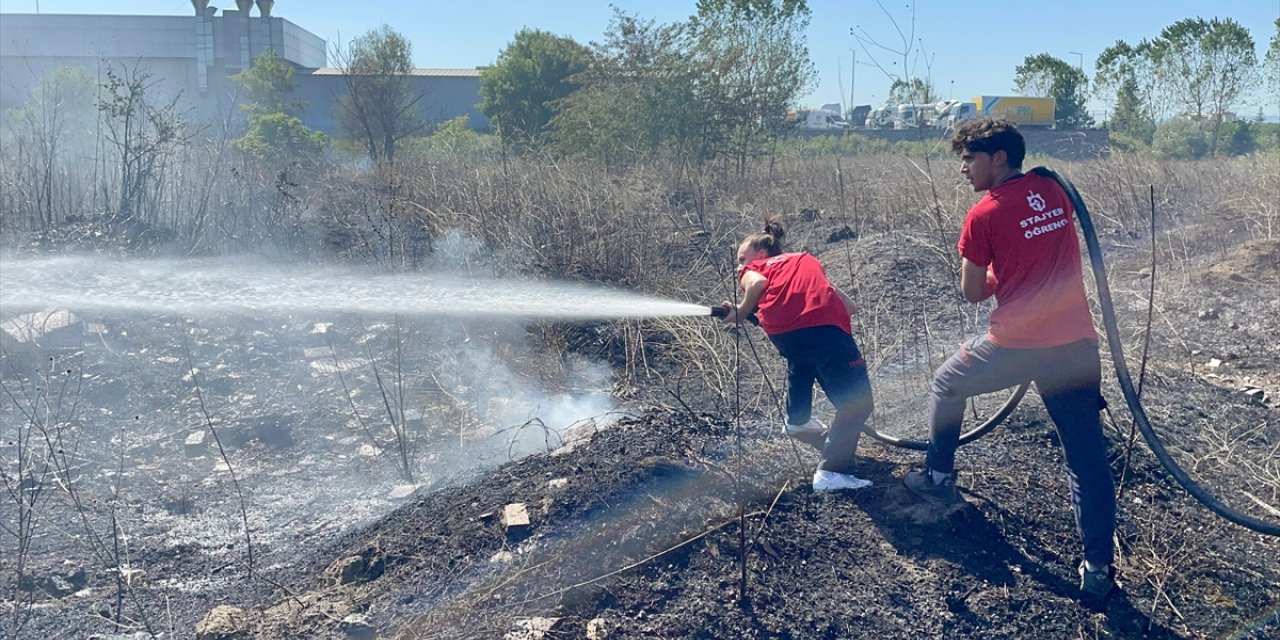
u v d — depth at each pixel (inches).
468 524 166.4
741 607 144.2
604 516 162.1
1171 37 1123.3
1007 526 163.9
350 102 883.4
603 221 352.5
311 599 155.6
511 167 427.5
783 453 182.5
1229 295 321.1
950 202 403.2
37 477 206.1
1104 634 145.9
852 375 171.3
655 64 656.4
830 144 783.7
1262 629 149.0
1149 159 554.9
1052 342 148.8
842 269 344.2
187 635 152.3
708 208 479.2
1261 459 202.4
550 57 1267.2
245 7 1758.1
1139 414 155.1
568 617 142.2
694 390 247.6
